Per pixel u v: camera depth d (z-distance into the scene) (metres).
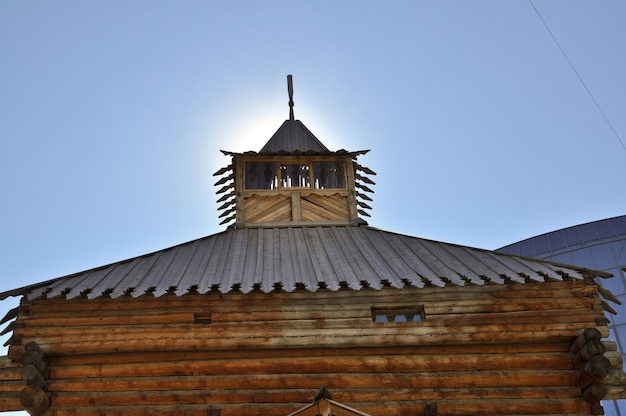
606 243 49.00
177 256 17.28
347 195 21.67
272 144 23.50
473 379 14.52
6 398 14.30
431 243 18.03
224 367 14.51
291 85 26.03
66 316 14.80
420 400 14.28
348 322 14.84
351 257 16.94
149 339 14.52
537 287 15.38
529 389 14.48
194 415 14.02
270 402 14.21
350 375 14.48
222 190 22.67
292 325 14.77
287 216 21.00
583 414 14.27
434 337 14.66
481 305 15.11
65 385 14.36
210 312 14.95
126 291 14.41
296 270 15.92
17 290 14.84
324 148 23.53
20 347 14.44
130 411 14.06
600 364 13.84
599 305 15.17
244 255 17.38
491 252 17.09
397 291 15.30
